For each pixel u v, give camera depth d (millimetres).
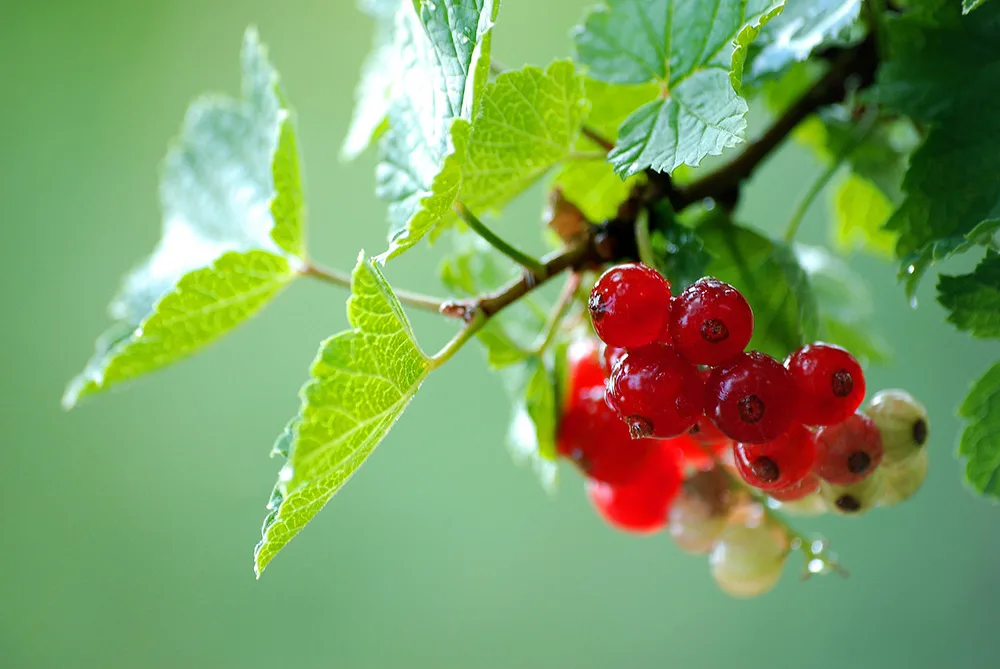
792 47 294
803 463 277
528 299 332
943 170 286
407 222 276
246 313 312
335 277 310
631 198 297
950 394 608
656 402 271
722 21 280
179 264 342
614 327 271
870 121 328
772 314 299
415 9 277
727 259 302
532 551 655
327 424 263
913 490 291
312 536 662
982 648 608
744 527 309
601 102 298
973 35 291
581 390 311
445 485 665
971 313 279
